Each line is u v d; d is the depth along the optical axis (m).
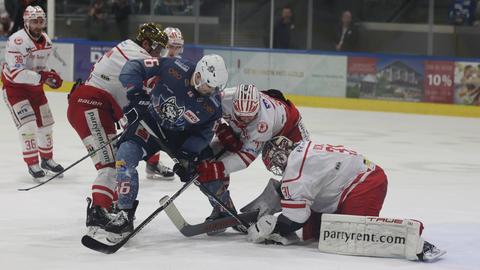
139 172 11.91
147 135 7.86
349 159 7.51
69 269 6.84
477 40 22.19
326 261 7.21
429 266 7.15
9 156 13.06
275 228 7.58
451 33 22.39
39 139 11.35
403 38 22.89
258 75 22.31
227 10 23.78
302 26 23.39
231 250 7.55
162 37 8.90
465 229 8.73
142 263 7.06
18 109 10.92
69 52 23.41
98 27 24.53
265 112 7.69
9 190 10.38
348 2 23.14
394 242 7.32
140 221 8.76
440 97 20.75
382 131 17.42
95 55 23.16
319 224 7.80
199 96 7.66
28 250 7.48
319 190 7.51
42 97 11.22
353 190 7.54
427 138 16.59
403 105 21.05
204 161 7.72
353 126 18.08
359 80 21.38
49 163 11.38
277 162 7.46
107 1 24.31
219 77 7.45
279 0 23.31
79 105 8.80
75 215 9.04
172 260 7.18
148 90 8.73
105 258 7.21
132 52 8.79
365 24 23.17
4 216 8.91
